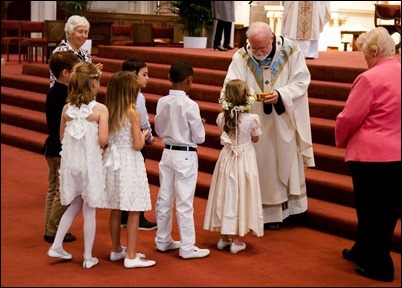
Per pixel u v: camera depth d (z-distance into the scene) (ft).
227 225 17.13
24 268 15.90
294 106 19.43
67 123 15.96
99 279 15.26
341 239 18.83
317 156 22.52
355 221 18.74
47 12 54.75
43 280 15.12
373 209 15.51
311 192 21.33
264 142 19.43
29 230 18.98
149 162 26.13
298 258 17.10
